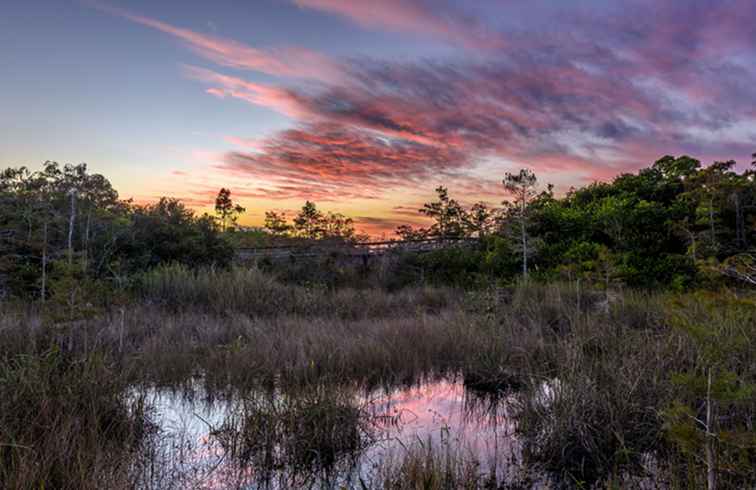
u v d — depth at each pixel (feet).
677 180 59.62
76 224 43.73
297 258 62.54
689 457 12.09
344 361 22.41
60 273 24.64
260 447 14.46
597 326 25.05
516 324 29.07
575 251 48.42
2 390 14.16
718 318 17.20
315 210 90.68
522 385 20.24
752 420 13.48
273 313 36.58
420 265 62.39
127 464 12.39
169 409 18.15
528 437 15.29
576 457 13.82
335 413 15.47
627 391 15.79
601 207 55.77
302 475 13.26
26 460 10.93
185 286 39.14
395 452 14.61
